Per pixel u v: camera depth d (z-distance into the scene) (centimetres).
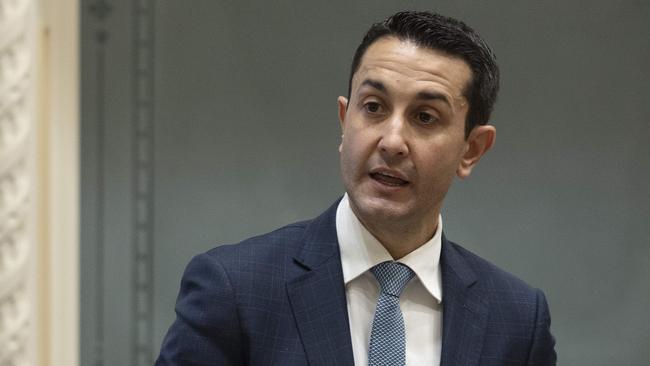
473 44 556
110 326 1242
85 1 1236
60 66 932
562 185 1295
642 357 1305
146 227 1248
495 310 592
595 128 1293
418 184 539
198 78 1260
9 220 552
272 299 551
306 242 582
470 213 1291
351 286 572
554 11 1286
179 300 565
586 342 1304
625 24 1289
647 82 1291
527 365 589
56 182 927
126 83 1243
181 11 1255
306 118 1274
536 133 1291
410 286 579
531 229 1295
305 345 539
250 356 540
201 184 1262
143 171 1248
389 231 561
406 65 532
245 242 582
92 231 1240
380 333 554
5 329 555
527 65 1288
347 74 1272
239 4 1266
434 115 539
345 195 600
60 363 917
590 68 1291
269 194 1273
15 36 552
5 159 550
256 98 1271
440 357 562
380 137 534
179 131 1255
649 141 1297
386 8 1270
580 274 1300
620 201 1298
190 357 534
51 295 915
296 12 1272
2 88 549
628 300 1302
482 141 598
